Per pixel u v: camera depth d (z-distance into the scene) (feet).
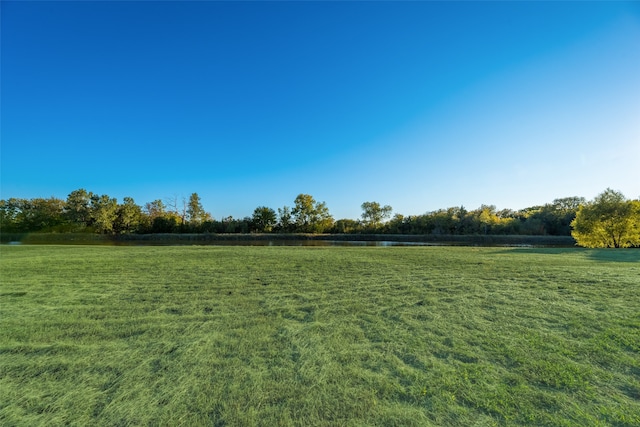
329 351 9.66
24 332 11.36
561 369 8.31
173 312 13.93
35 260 31.40
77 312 13.85
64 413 6.61
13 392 7.40
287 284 19.84
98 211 139.13
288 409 6.68
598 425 6.06
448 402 6.91
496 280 20.90
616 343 10.00
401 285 19.49
